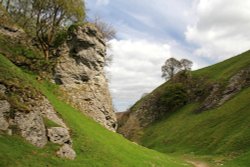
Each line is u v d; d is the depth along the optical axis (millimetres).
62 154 36594
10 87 38281
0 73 39688
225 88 154125
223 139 108000
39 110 39875
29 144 34375
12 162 30062
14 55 59562
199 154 106375
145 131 174500
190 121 148250
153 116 185000
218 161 89938
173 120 163625
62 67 64938
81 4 74812
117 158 43969
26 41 65312
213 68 189375
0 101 34781
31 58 62438
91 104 65312
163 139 144125
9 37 62500
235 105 132250
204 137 119625
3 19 63625
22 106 36500
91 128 52000
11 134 33719
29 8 72500
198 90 175000
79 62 67250
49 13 71500
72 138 42312
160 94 194500
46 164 33031
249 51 184250
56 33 71438
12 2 72875
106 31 83750
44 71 62250
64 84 63625
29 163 31438
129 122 193875
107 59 82500
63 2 70938
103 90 69562
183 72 198125
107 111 68125
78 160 38062
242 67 161625
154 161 55500
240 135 102500
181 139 131875
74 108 59688
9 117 34750
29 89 41438
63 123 43750
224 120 125000
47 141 36906
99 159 40969
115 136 60375
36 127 36281
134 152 54781
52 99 50500
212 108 146875
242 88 146875
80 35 68000
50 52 68062
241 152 92188
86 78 67188
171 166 59938
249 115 114625
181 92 180250
